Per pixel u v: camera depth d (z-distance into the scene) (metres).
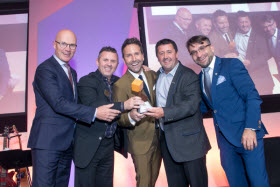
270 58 3.90
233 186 2.07
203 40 2.14
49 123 1.93
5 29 3.85
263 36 3.96
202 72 2.23
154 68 3.76
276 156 2.64
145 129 2.07
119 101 2.09
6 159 2.22
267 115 3.77
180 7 3.96
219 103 2.08
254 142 1.88
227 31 3.94
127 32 3.77
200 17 3.96
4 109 3.60
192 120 2.00
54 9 3.81
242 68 2.07
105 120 1.94
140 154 2.03
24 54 3.80
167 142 1.98
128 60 2.10
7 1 3.92
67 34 2.11
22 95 3.66
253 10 4.04
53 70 2.00
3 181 2.42
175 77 2.05
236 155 2.08
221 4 4.02
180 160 1.93
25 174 2.70
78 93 2.14
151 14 3.91
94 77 2.15
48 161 1.88
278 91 3.80
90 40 3.71
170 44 2.08
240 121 2.02
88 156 1.98
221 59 2.20
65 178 2.07
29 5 3.83
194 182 1.92
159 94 2.12
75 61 3.63
